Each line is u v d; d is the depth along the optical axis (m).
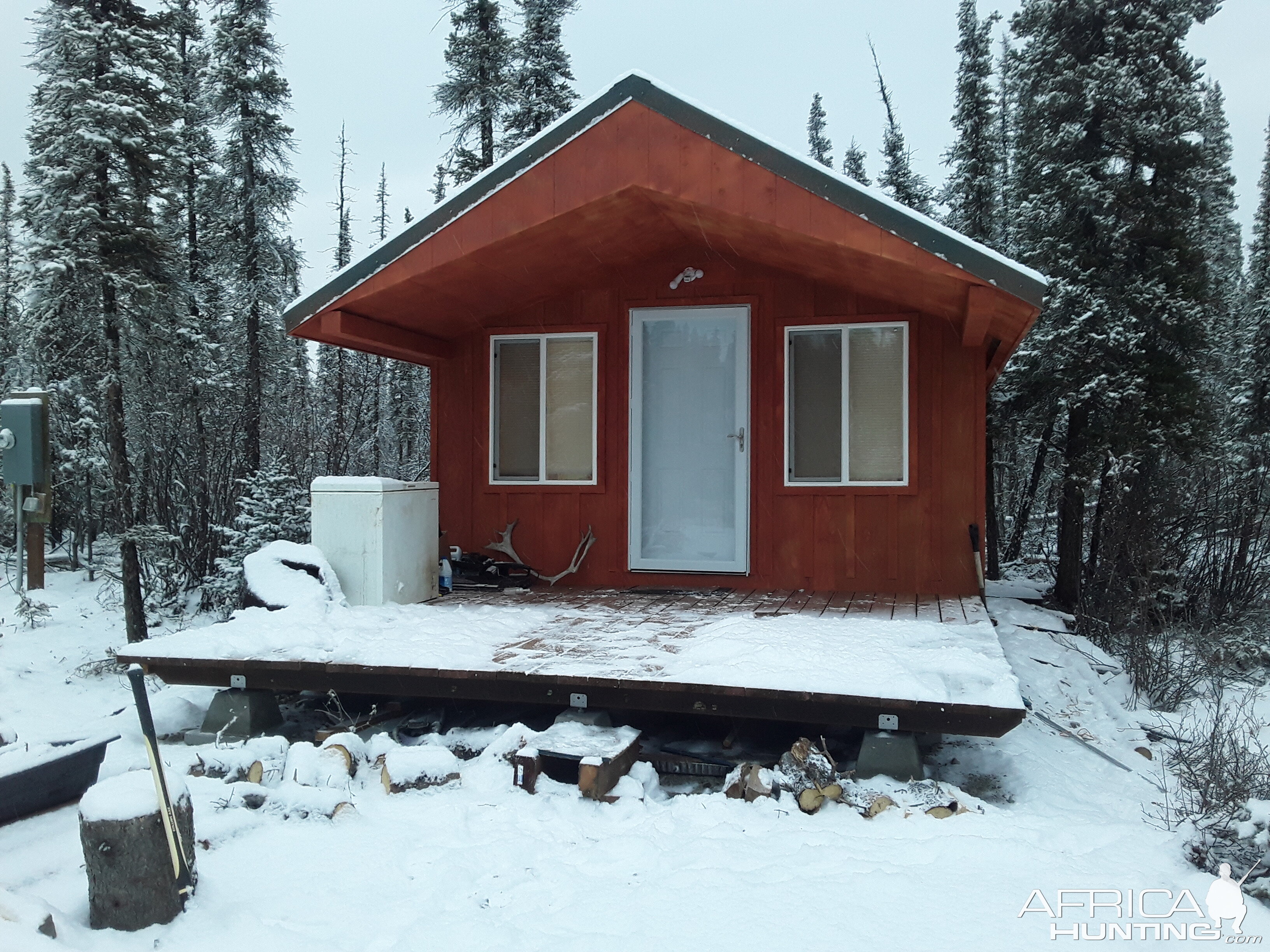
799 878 3.23
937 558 7.13
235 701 5.49
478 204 6.56
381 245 6.70
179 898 2.93
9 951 2.45
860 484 7.29
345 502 6.74
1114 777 5.04
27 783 3.73
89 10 9.12
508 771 4.47
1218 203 15.60
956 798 4.10
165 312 9.84
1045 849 3.59
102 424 11.30
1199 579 10.01
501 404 8.18
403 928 2.93
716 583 7.62
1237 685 7.86
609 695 4.78
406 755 4.46
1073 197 10.63
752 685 4.45
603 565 7.89
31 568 4.38
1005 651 8.00
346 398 22.70
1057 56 11.11
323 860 3.51
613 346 7.89
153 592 11.14
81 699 7.34
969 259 5.63
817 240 6.00
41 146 9.19
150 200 9.58
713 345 7.74
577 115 6.35
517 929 2.89
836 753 5.02
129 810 2.82
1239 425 16.19
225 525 11.51
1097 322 10.50
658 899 3.06
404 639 5.55
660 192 6.23
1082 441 10.62
